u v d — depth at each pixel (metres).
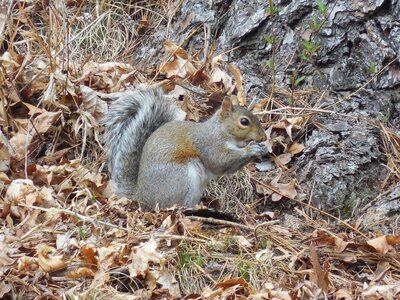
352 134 11.06
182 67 12.13
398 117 11.45
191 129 10.35
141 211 9.92
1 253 8.39
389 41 11.70
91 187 10.30
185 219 9.38
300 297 8.10
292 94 11.43
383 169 10.80
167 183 10.09
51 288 8.11
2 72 11.32
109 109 10.95
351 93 11.73
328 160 10.83
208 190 10.85
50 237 9.03
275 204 10.73
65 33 11.93
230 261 8.78
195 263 8.59
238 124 10.32
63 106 11.04
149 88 10.98
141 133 10.48
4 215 9.51
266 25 12.30
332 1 12.04
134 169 10.39
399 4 11.77
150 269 8.37
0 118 11.05
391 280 8.74
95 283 8.06
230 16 12.68
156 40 12.90
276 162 11.12
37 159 10.88
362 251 9.26
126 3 13.48
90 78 11.69
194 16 12.87
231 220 9.93
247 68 12.20
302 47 12.09
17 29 11.86
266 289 8.14
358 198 10.55
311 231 10.11
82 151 10.74
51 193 9.95
